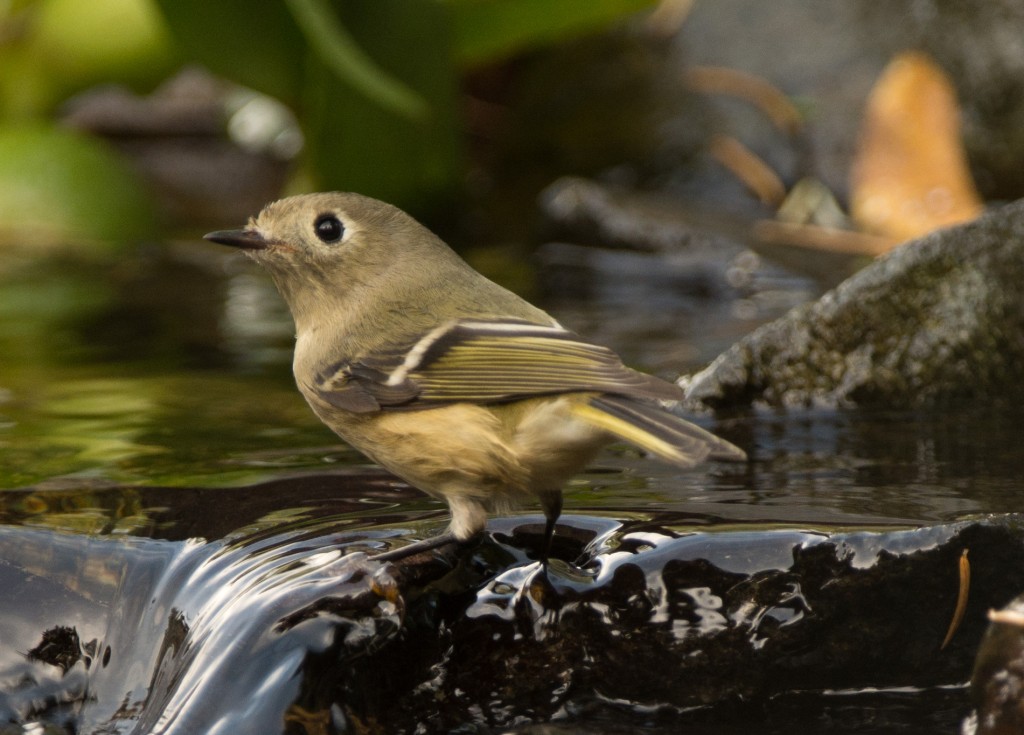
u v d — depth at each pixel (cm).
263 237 802
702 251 1489
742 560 643
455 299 769
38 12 1686
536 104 1867
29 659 700
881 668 646
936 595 640
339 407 729
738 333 1198
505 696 647
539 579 655
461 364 702
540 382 673
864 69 1691
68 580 716
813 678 646
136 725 650
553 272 1502
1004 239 997
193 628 665
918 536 640
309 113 1591
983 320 978
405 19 1565
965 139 1608
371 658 634
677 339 1178
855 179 1631
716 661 643
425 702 642
